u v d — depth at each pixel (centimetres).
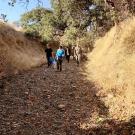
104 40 3444
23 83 1705
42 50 4731
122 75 1506
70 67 2814
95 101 1336
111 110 1202
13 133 977
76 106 1274
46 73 2202
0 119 1091
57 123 1077
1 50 2258
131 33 2097
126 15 2350
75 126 1052
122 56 1852
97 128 1022
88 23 4775
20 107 1239
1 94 1420
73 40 4844
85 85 1681
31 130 1008
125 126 1016
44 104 1295
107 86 1510
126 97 1299
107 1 2347
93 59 3097
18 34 3847
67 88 1611
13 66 2136
